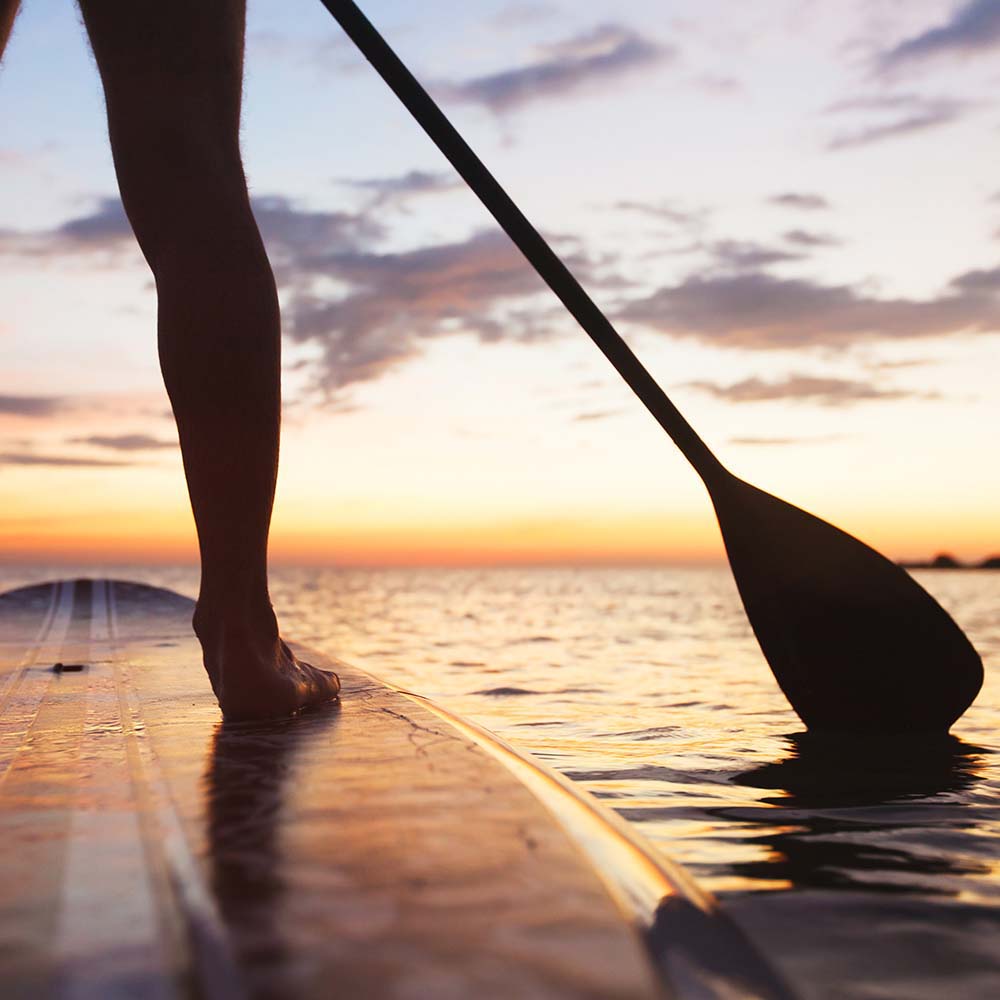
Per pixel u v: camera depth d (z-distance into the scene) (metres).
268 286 1.20
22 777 0.77
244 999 0.37
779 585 1.81
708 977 0.48
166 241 1.18
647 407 1.72
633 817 1.12
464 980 0.38
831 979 0.61
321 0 1.50
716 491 1.79
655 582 57.38
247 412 1.17
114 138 1.20
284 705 1.17
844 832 1.03
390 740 0.94
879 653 1.80
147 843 0.57
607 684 4.00
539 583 54.00
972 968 0.63
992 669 4.67
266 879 0.50
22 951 0.41
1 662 1.83
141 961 0.40
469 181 1.56
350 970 0.39
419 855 0.55
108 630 2.54
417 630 10.40
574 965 0.40
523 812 0.64
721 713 2.65
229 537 1.18
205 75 1.21
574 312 1.63
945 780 1.37
